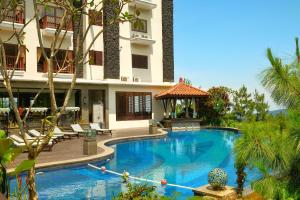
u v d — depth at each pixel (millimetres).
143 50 27641
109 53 25094
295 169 4164
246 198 6496
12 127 18641
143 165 12516
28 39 21406
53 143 15570
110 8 23719
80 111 23297
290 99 3879
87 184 9492
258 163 4262
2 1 4355
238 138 4664
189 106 28500
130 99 26219
